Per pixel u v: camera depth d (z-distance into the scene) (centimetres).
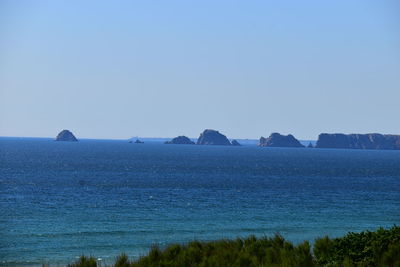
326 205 7038
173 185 9975
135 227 4878
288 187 10031
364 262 2139
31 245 3984
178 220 5372
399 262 2069
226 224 5153
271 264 2159
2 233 4469
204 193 8431
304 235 4525
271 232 4681
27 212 5822
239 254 2298
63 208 6219
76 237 4325
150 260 2286
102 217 5509
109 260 3450
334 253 2294
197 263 2239
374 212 6347
